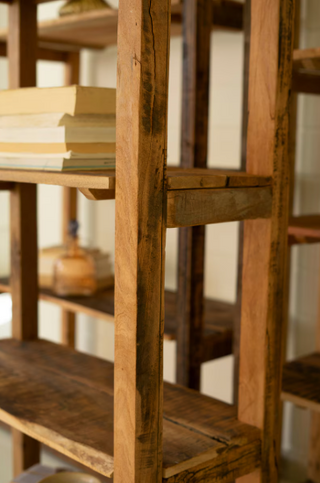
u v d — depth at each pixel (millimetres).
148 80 825
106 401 1206
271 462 1126
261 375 1091
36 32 1577
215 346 1789
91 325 2658
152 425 912
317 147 1941
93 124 1047
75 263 2156
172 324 1807
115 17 1802
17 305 1609
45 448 2240
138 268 854
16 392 1240
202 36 1525
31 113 1057
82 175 921
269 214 1052
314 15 1914
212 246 2248
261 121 1051
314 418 1996
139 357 875
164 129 862
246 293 1103
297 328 2055
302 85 1625
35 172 1016
